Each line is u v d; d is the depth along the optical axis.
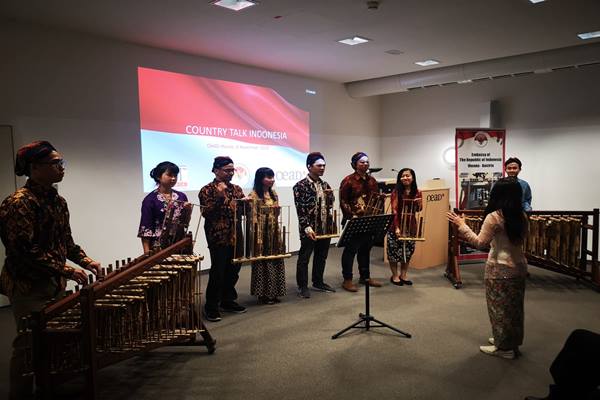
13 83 4.07
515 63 5.63
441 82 6.41
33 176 2.29
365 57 5.67
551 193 6.43
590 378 1.95
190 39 4.74
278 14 3.94
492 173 6.20
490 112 6.80
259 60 5.79
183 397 2.51
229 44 4.97
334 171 7.59
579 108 6.07
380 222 3.49
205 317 3.80
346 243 3.43
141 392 2.56
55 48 4.30
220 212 3.66
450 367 2.87
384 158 8.47
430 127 7.77
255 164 6.24
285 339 3.34
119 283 2.22
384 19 4.13
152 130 5.09
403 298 4.33
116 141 4.80
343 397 2.51
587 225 4.65
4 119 4.04
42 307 2.26
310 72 6.60
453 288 4.67
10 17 3.96
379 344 3.23
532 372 2.79
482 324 3.62
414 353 3.08
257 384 2.66
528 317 3.77
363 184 4.58
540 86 6.41
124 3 3.61
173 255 2.85
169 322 2.62
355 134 7.95
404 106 8.10
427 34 4.64
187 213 3.29
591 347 1.99
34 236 2.25
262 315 3.87
